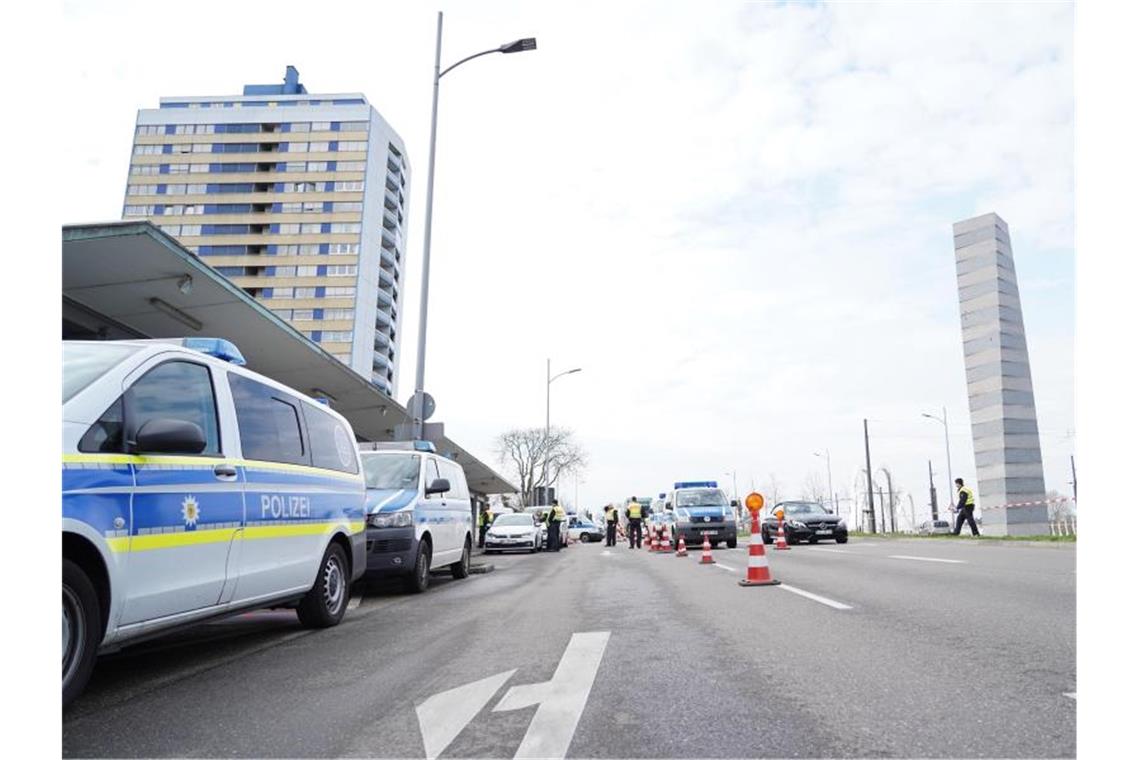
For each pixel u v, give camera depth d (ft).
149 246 34.32
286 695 15.35
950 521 199.31
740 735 11.82
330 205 311.27
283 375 62.44
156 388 16.56
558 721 12.80
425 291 58.70
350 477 26.99
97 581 14.16
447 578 45.78
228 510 18.30
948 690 13.91
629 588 34.19
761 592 30.22
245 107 319.68
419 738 12.22
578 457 286.87
